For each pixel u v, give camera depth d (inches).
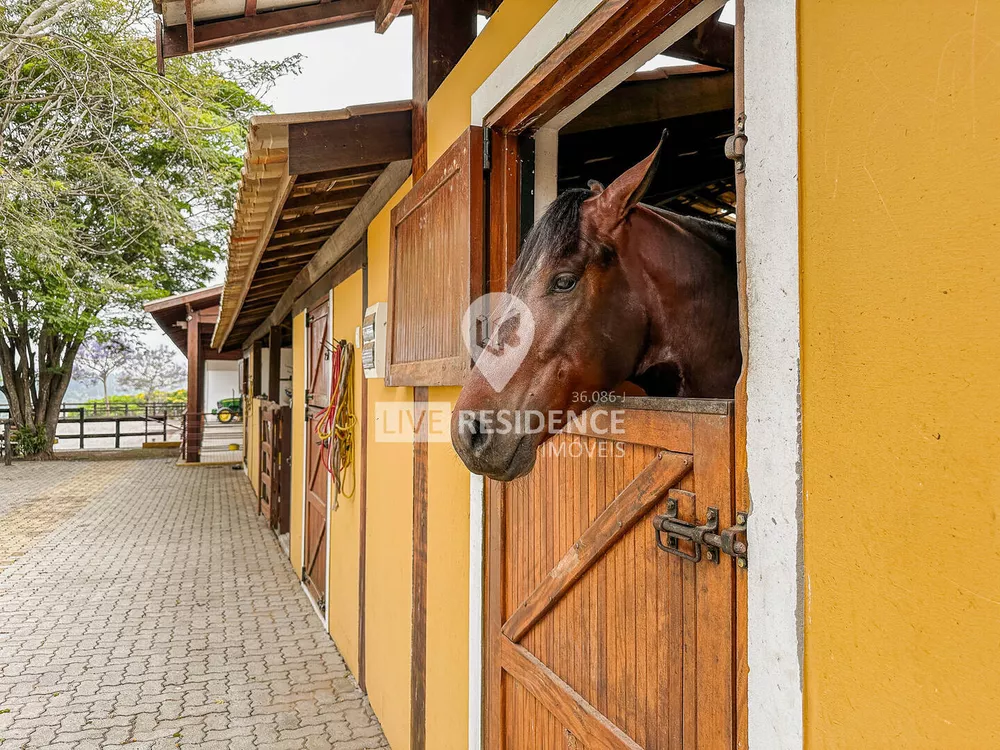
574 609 53.7
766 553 32.9
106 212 541.0
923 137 25.3
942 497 24.4
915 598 25.4
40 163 429.7
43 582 210.4
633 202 44.1
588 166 107.7
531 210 68.5
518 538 63.7
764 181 32.9
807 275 30.5
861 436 27.7
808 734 30.5
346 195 121.1
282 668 144.9
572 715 52.5
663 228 49.6
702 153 109.7
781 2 31.8
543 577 58.6
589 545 50.5
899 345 26.1
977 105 23.4
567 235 44.1
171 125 461.7
